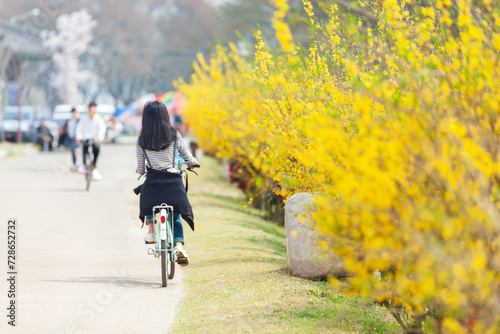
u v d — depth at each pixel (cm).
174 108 9981
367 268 1078
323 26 1466
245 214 3241
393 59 1304
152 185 1767
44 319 1441
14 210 3189
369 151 972
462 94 1141
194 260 2119
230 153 2895
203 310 1508
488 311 946
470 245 952
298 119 1579
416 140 1027
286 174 1808
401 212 977
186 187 1842
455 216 995
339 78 1487
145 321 1435
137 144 1784
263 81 1753
